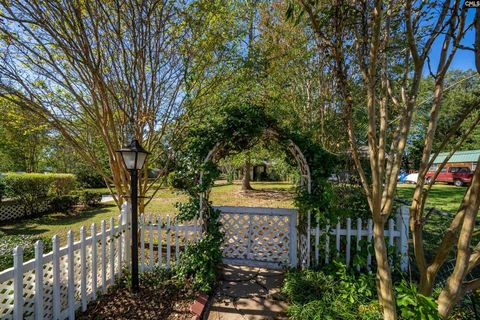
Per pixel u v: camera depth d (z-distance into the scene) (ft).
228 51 13.80
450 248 5.41
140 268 11.71
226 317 8.81
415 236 5.86
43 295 7.51
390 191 5.81
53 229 21.17
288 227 13.00
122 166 13.99
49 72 12.32
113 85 13.92
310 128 15.40
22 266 6.81
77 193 32.81
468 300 8.12
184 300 9.45
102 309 8.86
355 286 9.23
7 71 11.84
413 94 5.59
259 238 13.35
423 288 5.81
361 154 14.17
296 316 8.33
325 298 8.82
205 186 11.35
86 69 12.54
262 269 12.66
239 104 12.52
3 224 23.36
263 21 17.04
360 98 11.59
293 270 11.68
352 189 12.90
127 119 13.99
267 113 12.28
